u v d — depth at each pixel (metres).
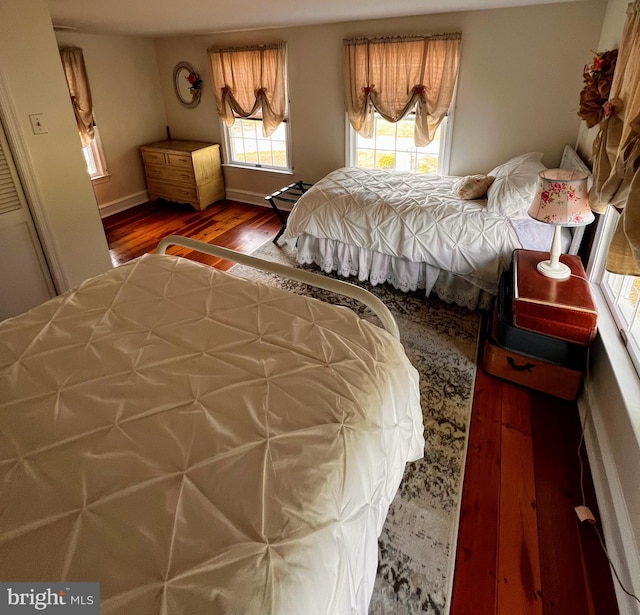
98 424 1.02
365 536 0.99
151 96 5.12
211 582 0.71
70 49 4.09
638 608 1.22
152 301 1.53
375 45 3.79
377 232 3.04
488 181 3.06
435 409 2.10
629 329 1.88
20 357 1.24
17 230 2.54
